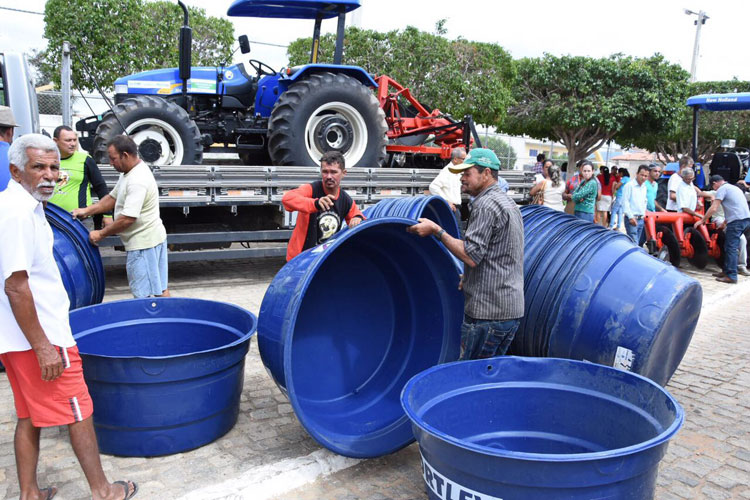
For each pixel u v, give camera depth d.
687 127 28.03
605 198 10.14
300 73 7.60
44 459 3.38
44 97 12.19
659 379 4.27
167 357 3.26
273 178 6.96
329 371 4.14
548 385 3.23
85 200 5.41
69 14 17.28
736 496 3.27
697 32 32.19
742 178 12.54
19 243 2.45
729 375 5.17
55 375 2.61
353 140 7.80
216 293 7.12
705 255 9.65
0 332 2.59
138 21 18.33
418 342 4.25
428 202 4.43
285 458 3.46
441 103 20.47
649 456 2.33
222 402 3.60
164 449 3.44
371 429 3.72
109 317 4.12
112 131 6.69
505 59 22.86
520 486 2.27
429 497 2.66
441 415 3.05
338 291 4.21
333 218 4.16
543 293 4.24
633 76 23.42
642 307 3.91
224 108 8.11
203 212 7.37
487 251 3.47
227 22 20.52
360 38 19.84
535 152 47.81
